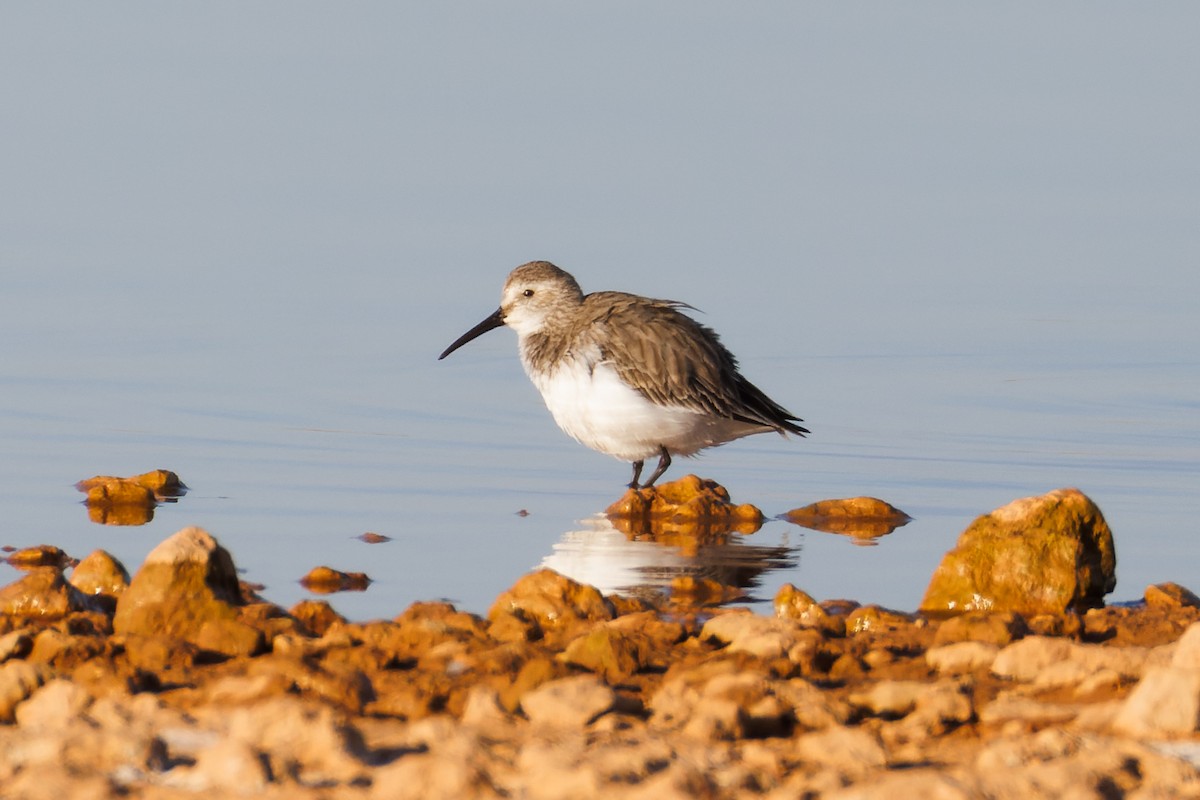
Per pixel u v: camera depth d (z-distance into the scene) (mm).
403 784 7855
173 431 19500
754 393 18453
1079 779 7875
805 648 10625
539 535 15625
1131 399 22188
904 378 23422
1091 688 9734
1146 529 15992
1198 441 19953
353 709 9578
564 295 18984
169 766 8297
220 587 11773
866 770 8344
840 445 19828
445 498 17016
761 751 8406
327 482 17484
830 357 24703
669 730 9016
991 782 7832
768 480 18219
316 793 7848
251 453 18656
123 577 12867
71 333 24484
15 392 21109
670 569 14461
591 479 18125
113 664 10164
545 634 11523
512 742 8695
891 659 10688
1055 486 17844
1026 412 21469
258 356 23594
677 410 17766
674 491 16953
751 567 14586
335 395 21641
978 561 13062
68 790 7801
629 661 10430
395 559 14578
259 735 8516
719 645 11227
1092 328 26609
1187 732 8773
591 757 8188
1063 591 12875
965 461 19000
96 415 20109
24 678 9531
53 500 16453
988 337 25984
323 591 13484
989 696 9758
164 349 23734
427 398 21734
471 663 10344
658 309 18422
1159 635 11734
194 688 9906
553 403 18484
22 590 12078
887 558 14945
